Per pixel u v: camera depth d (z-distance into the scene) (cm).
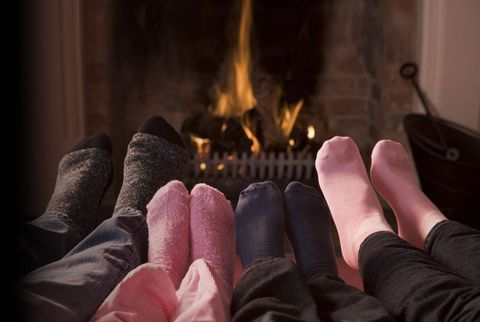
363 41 246
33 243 89
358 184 112
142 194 113
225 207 106
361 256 82
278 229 99
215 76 248
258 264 76
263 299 67
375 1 236
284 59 247
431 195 202
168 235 92
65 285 62
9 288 60
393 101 226
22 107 205
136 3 230
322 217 107
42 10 206
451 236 89
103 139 129
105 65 218
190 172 226
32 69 207
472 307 62
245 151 226
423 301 66
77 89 214
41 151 210
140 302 61
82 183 113
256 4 244
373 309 66
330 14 245
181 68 245
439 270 71
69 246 93
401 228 108
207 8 243
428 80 220
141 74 237
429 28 216
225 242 98
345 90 248
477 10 214
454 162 192
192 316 61
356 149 123
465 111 221
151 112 242
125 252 74
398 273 73
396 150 122
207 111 248
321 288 74
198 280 71
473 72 218
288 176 225
